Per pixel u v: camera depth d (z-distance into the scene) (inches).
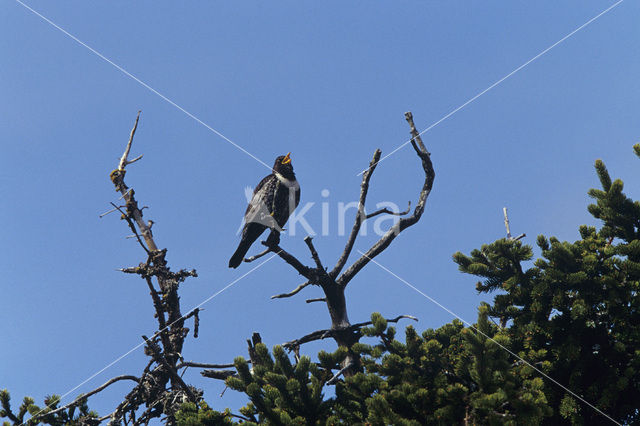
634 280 625.6
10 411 756.0
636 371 595.8
